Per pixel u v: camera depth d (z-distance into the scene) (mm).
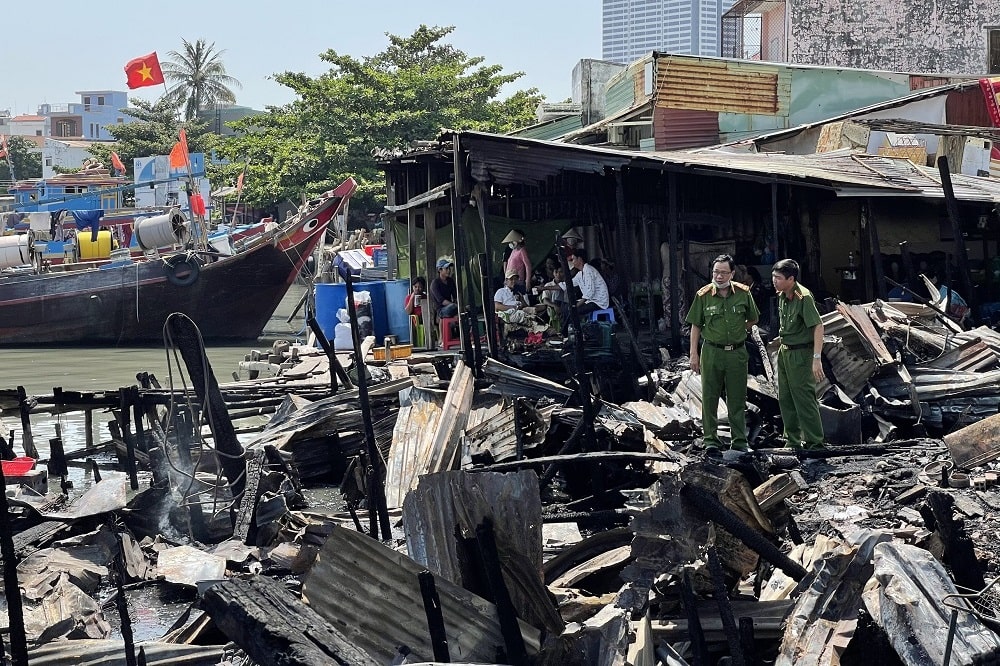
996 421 8969
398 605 5398
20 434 16297
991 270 18016
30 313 31484
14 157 98438
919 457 9695
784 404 10406
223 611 4379
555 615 5879
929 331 12688
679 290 18047
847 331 12125
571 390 12008
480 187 15555
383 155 22188
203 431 13133
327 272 34969
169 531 9758
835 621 5328
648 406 11953
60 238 40938
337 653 4203
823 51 31344
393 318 20688
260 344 31719
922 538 6730
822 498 8648
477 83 53938
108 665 6121
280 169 51875
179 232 32250
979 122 23406
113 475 11656
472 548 5898
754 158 17703
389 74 54625
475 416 11039
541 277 18047
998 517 7551
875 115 23234
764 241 18828
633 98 26781
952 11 30766
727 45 38344
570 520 8586
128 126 78375
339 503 10781
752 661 5457
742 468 9227
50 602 7453
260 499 9758
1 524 5523
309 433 12055
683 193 18656
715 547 6047
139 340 32219
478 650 5449
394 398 12773
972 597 5770
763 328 14797
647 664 5352
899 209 18750
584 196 18766
